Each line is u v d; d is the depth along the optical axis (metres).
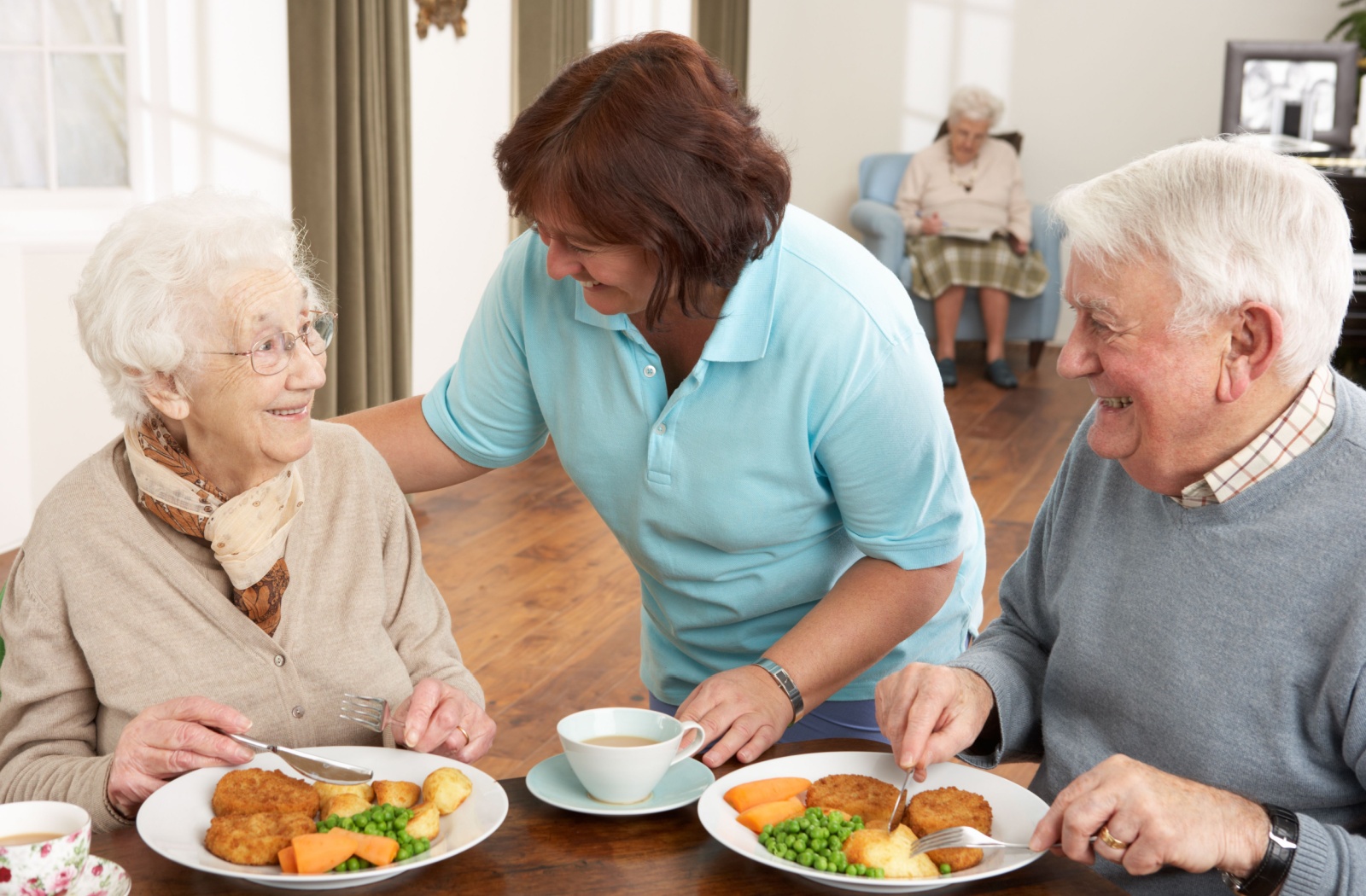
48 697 1.30
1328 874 1.03
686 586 1.55
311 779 1.15
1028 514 4.54
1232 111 6.27
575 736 1.15
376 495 1.48
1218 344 1.11
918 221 6.94
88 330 1.25
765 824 1.10
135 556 1.30
